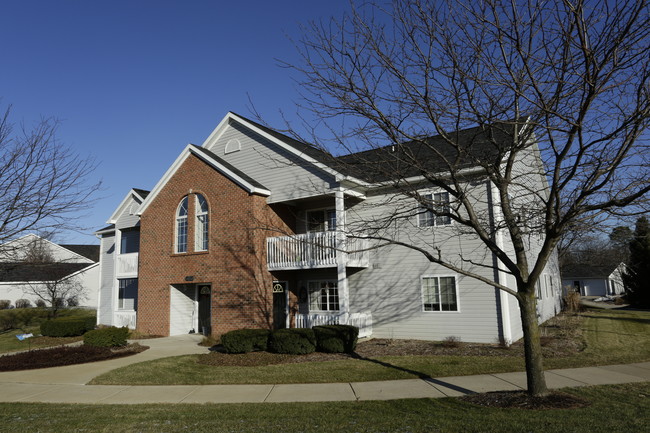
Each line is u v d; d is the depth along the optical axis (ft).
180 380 36.32
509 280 49.11
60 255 153.38
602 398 26.78
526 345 27.61
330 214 61.62
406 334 53.36
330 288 60.75
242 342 46.47
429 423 22.62
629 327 61.36
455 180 28.55
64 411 27.63
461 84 27.32
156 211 69.10
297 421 23.66
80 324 69.97
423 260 53.36
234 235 59.47
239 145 64.69
